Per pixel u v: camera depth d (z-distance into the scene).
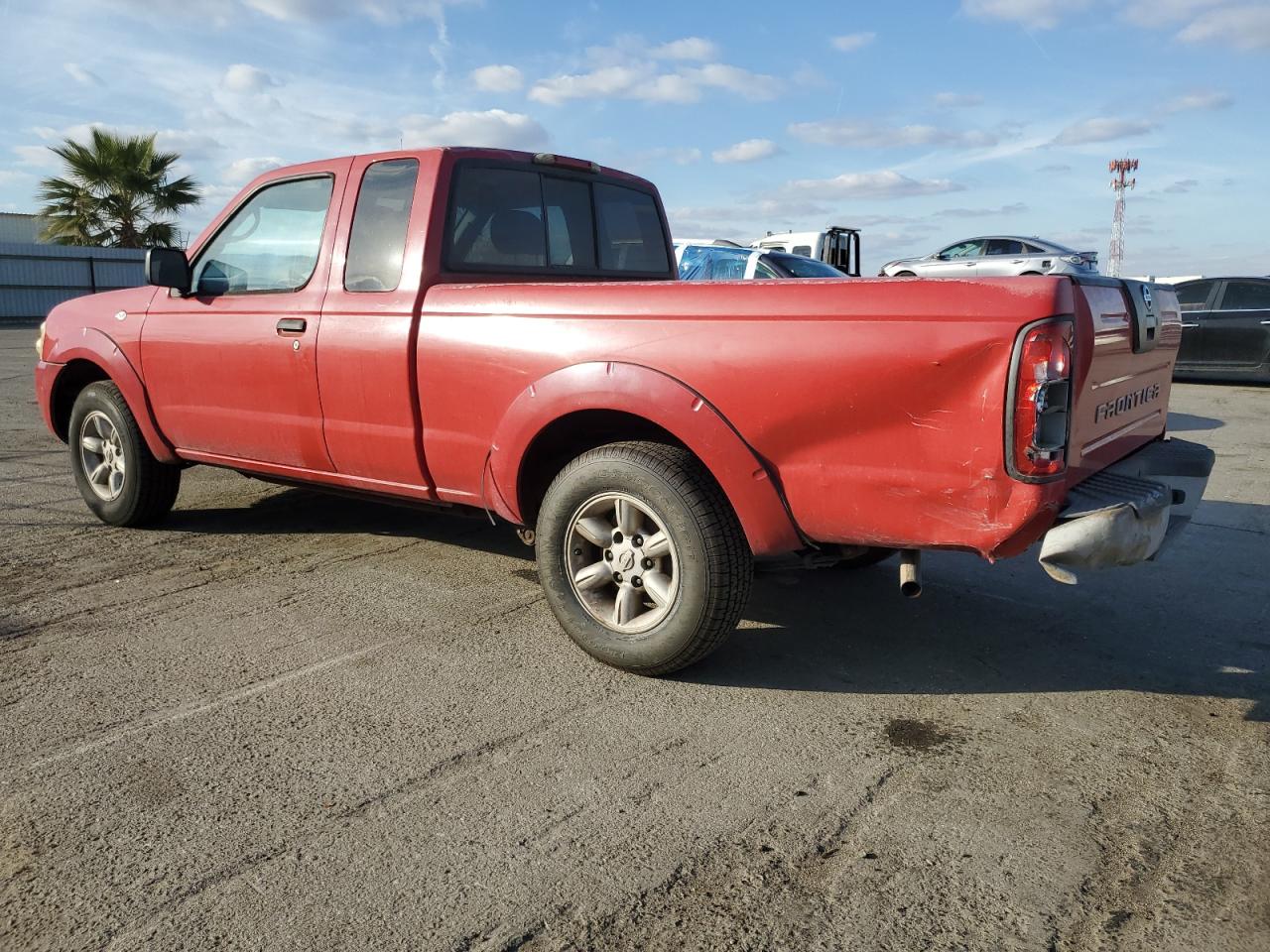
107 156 30.92
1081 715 3.10
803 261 12.80
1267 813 2.52
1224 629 3.90
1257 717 3.09
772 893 2.18
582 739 2.91
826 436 2.90
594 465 3.28
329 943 2.01
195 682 3.29
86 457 5.30
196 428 4.71
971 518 2.72
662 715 3.08
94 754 2.79
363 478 4.14
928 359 2.69
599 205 4.70
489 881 2.22
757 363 2.96
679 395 3.08
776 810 2.52
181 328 4.66
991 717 3.09
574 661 3.50
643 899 2.15
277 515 5.64
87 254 31.06
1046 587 4.44
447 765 2.75
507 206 4.16
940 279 2.74
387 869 2.26
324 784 2.63
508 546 5.00
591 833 2.41
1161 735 2.96
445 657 3.53
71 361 5.24
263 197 4.46
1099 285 2.91
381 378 3.87
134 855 2.31
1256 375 12.90
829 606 4.15
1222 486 6.76
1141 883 2.22
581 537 3.44
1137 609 4.14
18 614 3.94
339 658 3.51
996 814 2.51
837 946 2.01
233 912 2.10
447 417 3.71
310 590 4.27
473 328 3.59
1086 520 2.66
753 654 3.61
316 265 4.16
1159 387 3.71
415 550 4.91
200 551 4.86
